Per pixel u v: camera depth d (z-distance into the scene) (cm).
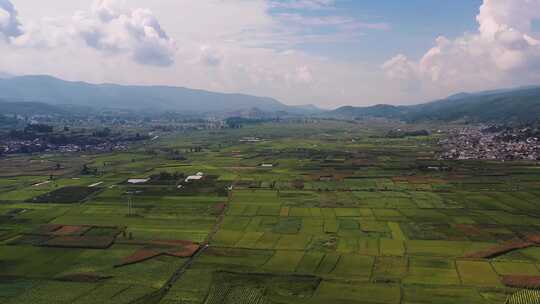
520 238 12975
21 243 12912
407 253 11831
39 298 9281
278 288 9669
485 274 10319
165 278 10350
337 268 10819
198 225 14738
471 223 14588
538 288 9462
